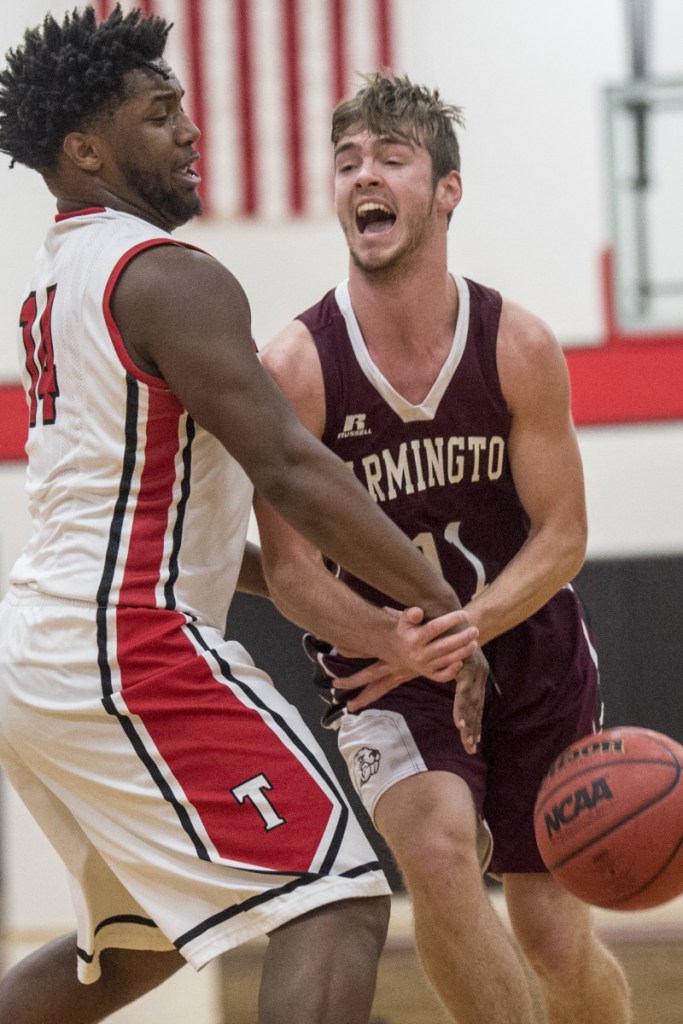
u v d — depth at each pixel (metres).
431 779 7.14
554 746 7.67
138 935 6.32
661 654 16.20
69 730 5.65
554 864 6.52
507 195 17.48
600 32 17.38
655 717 16.19
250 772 5.55
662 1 17.36
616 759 6.48
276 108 17.41
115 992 6.78
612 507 17.39
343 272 17.50
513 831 7.68
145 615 5.66
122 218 5.99
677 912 14.92
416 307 7.00
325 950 5.39
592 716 7.87
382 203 6.86
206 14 17.28
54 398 5.92
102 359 5.69
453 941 6.74
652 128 17.44
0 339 17.20
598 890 6.38
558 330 17.56
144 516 5.75
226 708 5.62
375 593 7.47
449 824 6.86
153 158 6.07
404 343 7.09
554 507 7.32
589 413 17.52
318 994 5.30
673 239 17.56
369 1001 5.43
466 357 7.11
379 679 6.97
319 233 17.48
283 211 17.48
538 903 7.66
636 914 14.86
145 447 5.73
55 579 5.76
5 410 17.16
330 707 7.92
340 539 5.62
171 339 5.53
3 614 6.12
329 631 6.84
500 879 8.04
